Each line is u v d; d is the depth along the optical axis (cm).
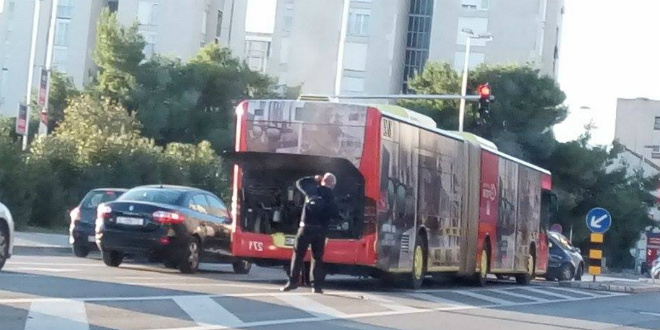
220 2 8506
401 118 2120
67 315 1188
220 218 2359
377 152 1989
